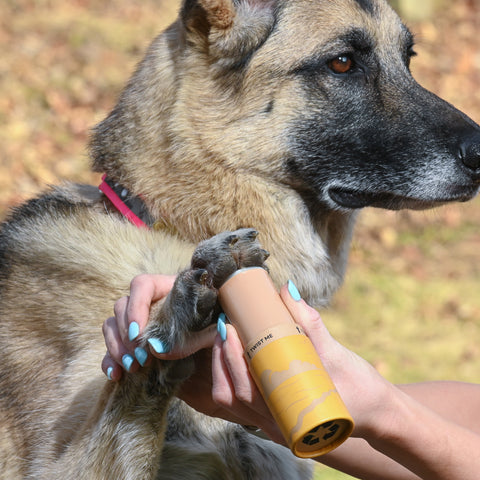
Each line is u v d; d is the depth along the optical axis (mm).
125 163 3434
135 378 2521
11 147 9695
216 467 2961
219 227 3383
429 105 3637
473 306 8086
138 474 2572
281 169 3471
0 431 3115
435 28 13945
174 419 3023
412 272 8805
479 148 3508
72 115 10672
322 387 1926
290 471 3291
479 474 2213
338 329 7492
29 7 13875
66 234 3336
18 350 3162
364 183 3600
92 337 3006
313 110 3496
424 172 3545
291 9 3496
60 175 9312
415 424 2162
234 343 2094
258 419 2205
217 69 3406
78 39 12641
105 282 3104
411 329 7609
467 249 9406
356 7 3596
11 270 3375
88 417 2750
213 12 3355
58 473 2725
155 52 3613
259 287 2109
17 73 11430
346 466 2852
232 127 3391
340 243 3781
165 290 2438
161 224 3352
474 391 3184
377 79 3605
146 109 3459
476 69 12898
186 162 3338
